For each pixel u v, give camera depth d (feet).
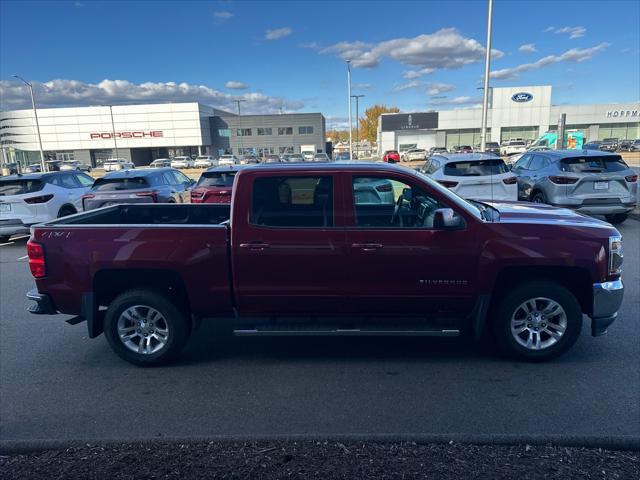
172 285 14.37
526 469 8.73
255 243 13.12
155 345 14.16
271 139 268.41
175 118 248.93
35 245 13.57
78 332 17.40
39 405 12.05
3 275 26.86
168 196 37.04
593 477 8.46
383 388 12.55
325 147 295.48
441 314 13.53
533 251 12.76
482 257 12.89
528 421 10.73
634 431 10.19
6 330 17.71
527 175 37.37
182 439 10.01
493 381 12.76
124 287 14.56
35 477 8.75
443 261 12.96
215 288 13.44
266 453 9.45
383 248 12.97
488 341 15.56
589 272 12.94
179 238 13.28
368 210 13.21
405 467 8.84
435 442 9.80
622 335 15.60
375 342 15.76
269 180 13.20
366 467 8.86
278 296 13.39
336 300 13.37
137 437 10.23
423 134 227.40
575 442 9.68
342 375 13.39
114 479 8.61
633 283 21.17
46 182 36.04
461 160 33.55
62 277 13.61
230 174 36.47
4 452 9.78
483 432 10.30
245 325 13.75
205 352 15.24
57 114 251.19
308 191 13.20
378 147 236.43
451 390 12.32
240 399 12.15
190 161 201.57
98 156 258.78
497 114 219.41
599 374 13.00
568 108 217.15
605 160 33.47
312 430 10.57
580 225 13.08
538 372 13.20
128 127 251.39
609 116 217.15
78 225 13.67
